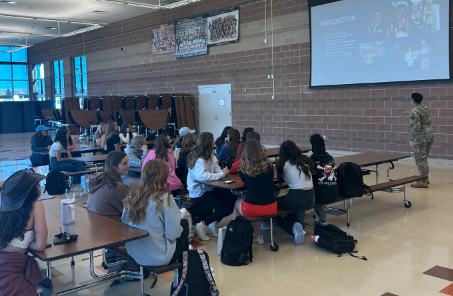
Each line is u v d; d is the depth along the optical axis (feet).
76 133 54.44
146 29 50.83
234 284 10.13
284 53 36.37
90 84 62.49
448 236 13.28
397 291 9.50
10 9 46.98
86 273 11.07
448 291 9.45
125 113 45.16
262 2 37.47
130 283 10.37
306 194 12.69
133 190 8.82
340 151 33.42
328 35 32.71
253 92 39.47
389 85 29.78
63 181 20.94
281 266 11.23
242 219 11.85
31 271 7.46
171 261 8.87
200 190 13.71
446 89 26.94
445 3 26.21
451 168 25.57
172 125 45.47
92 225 8.97
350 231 14.12
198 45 44.21
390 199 18.51
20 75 77.15
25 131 69.26
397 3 28.50
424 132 20.06
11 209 7.34
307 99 35.19
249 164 11.92
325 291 9.61
